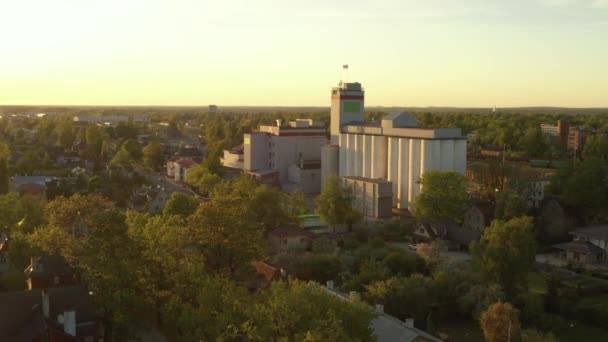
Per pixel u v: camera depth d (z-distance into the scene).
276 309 56.94
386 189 169.88
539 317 96.88
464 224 154.75
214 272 87.00
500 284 100.12
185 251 87.06
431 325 89.38
